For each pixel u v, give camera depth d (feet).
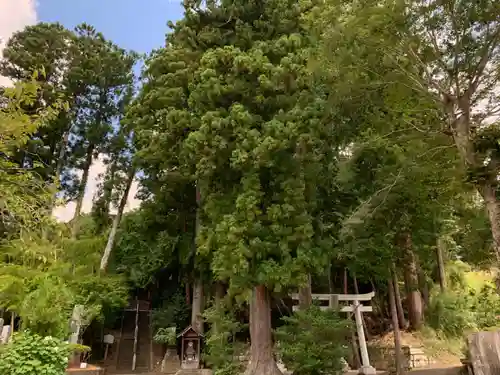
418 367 51.57
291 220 41.70
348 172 48.39
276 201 44.75
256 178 42.70
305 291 48.52
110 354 64.95
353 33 31.35
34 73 20.17
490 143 30.48
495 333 31.12
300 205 41.83
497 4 27.66
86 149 75.15
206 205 48.47
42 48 71.46
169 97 53.88
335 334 38.91
